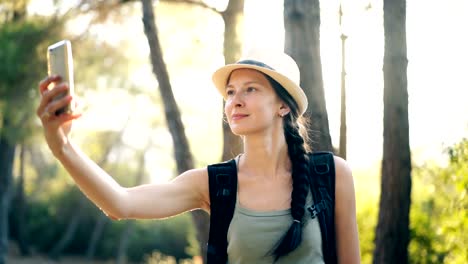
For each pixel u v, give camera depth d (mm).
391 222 6000
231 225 2664
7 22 12281
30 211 27984
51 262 25109
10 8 12664
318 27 5324
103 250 27906
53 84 2182
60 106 2098
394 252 6020
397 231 6004
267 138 2705
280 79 2674
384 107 5945
